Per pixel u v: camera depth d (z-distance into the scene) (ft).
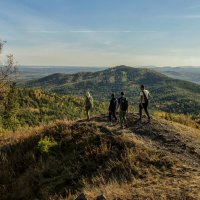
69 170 61.41
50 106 479.82
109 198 39.86
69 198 47.75
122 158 58.44
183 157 58.70
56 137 75.87
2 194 60.75
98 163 61.00
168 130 76.02
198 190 39.29
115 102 82.89
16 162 70.85
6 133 97.45
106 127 76.18
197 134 78.28
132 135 71.51
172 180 45.03
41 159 67.92
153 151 60.95
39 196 56.95
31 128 99.50
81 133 74.59
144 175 50.57
